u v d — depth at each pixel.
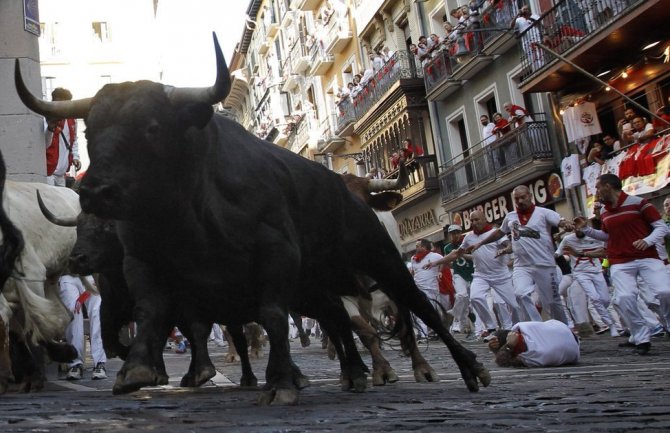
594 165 20.92
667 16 19.06
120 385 4.45
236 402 4.93
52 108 4.57
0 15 11.44
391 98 32.91
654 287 9.28
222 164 4.74
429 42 30.27
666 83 19.80
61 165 12.29
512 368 8.30
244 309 4.98
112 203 4.14
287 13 49.78
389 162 34.53
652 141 18.69
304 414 3.95
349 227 5.91
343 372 6.00
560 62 21.50
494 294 13.41
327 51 41.78
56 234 8.63
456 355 5.62
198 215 4.56
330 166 43.88
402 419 3.60
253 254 4.80
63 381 9.26
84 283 9.53
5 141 11.31
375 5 35.25
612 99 21.59
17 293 7.84
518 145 24.73
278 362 4.59
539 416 3.58
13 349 7.73
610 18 20.31
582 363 8.42
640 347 9.13
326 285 6.02
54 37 58.06
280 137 52.91
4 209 7.51
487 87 27.80
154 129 4.23
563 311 10.92
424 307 6.00
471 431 3.12
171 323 5.07
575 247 13.26
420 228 33.72
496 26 26.30
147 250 4.68
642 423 3.22
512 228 10.90
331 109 43.78
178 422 3.71
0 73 11.39
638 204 9.34
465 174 28.53
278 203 4.95
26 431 3.45
